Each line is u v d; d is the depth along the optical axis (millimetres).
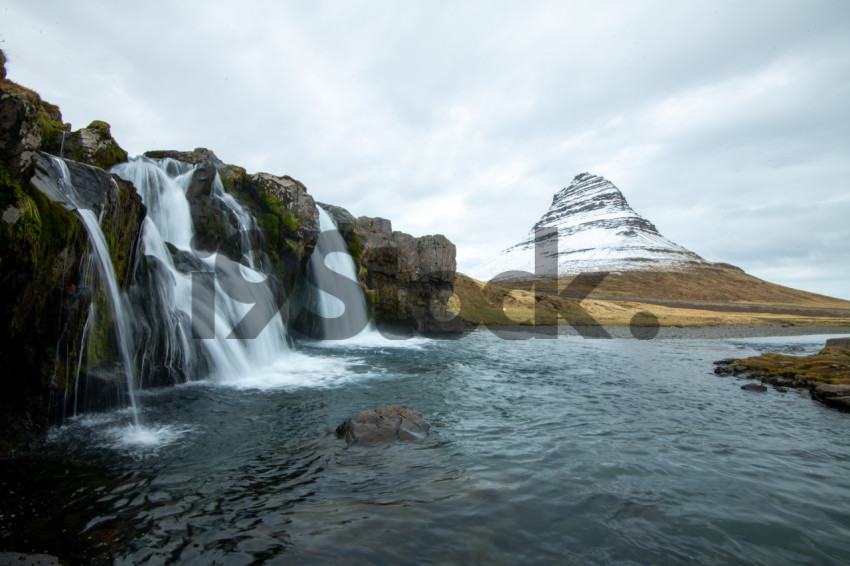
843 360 23266
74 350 9859
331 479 7812
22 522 5926
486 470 8461
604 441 10570
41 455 8273
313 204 29141
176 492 7094
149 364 13703
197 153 25375
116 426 10141
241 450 9133
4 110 7562
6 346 8336
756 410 14219
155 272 14586
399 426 10477
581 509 6977
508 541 5949
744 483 8273
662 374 21969
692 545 6051
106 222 11383
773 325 97250
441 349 30844
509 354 29344
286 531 5996
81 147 17250
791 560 5781
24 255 8070
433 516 6543
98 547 5453
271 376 17719
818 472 8938
